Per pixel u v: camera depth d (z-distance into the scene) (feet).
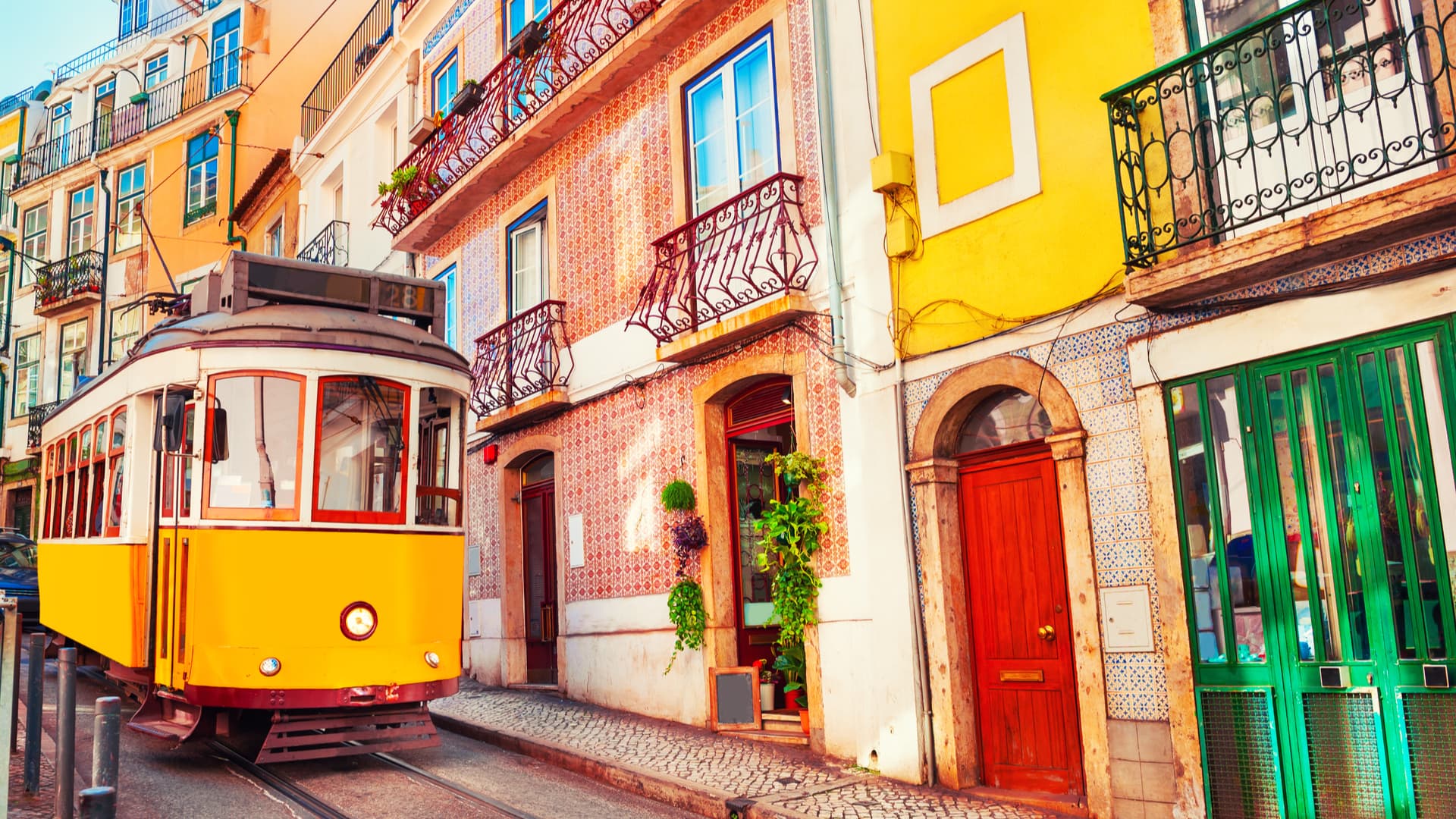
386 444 25.36
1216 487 19.42
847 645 26.48
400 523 25.20
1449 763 16.55
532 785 25.02
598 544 36.06
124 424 27.32
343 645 23.73
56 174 91.66
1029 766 22.82
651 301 32.12
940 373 24.58
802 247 28.58
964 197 24.29
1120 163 20.06
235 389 24.04
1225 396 19.44
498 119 41.88
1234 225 18.74
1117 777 20.42
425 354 26.45
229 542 23.25
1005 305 23.22
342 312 26.40
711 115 32.42
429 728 25.02
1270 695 18.43
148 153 86.38
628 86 35.88
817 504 27.68
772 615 30.60
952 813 21.58
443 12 49.19
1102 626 20.97
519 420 40.32
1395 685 17.13
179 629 23.27
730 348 30.86
